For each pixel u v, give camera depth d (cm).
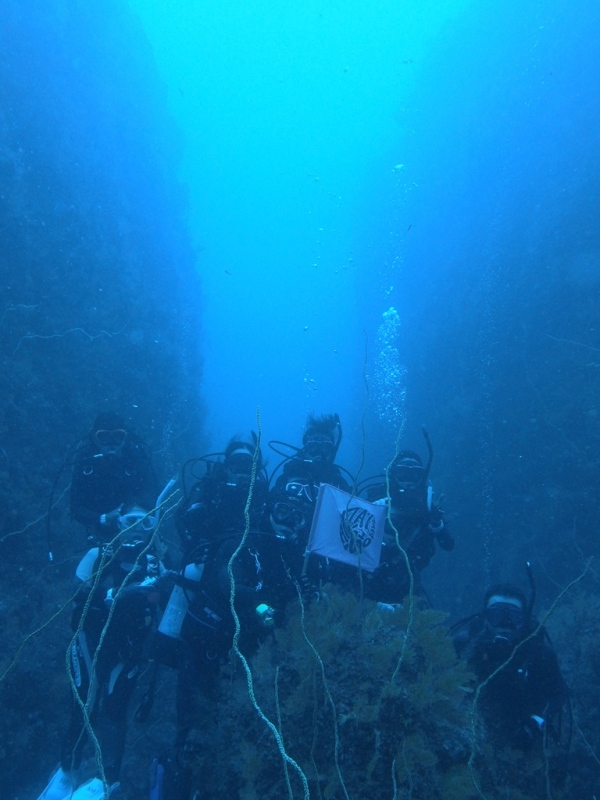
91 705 339
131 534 367
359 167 3145
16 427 706
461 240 1433
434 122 1730
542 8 1284
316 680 237
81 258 983
